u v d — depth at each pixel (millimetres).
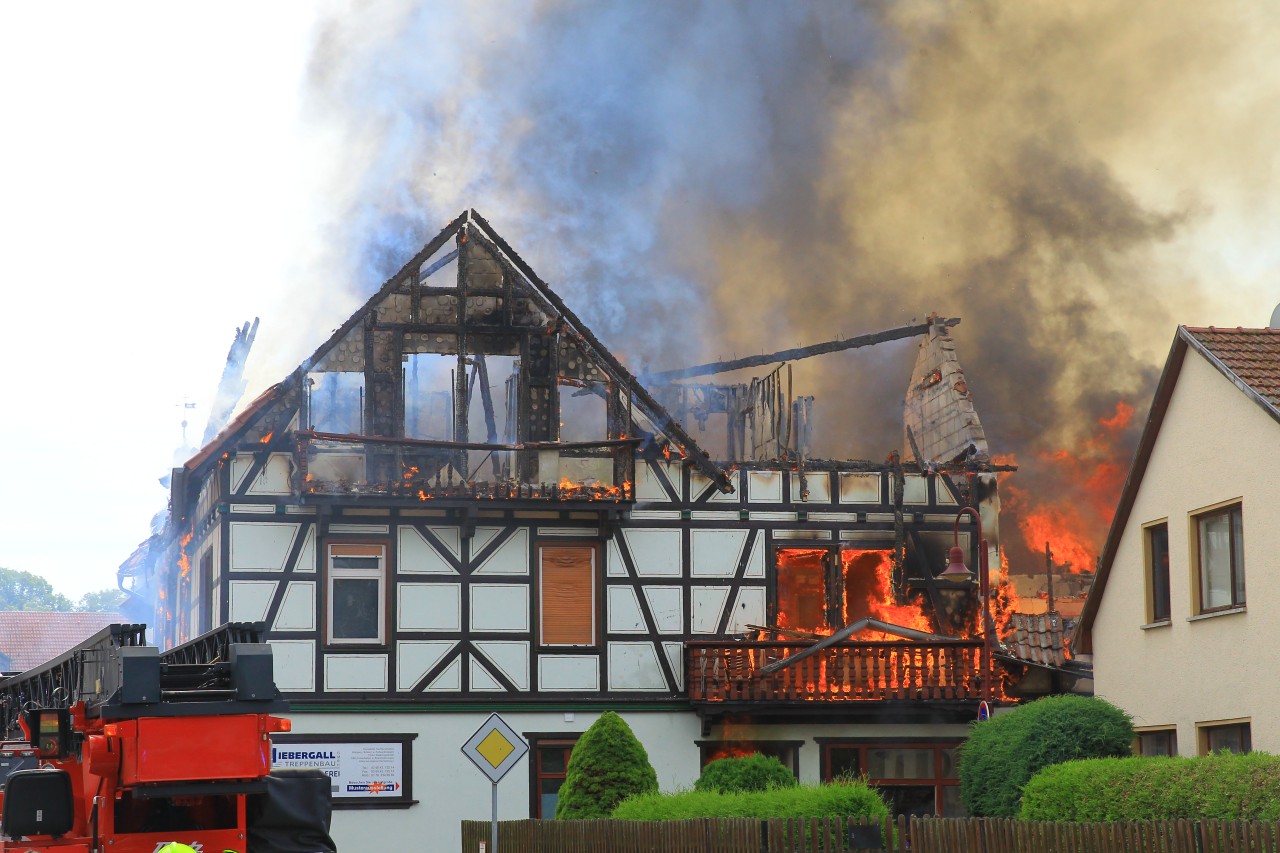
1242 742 34469
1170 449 37469
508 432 49938
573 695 47594
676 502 49094
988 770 37812
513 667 47406
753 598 49062
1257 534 33844
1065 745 35594
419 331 48406
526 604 47750
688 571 48844
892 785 48281
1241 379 34156
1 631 113125
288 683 46062
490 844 37125
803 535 49562
